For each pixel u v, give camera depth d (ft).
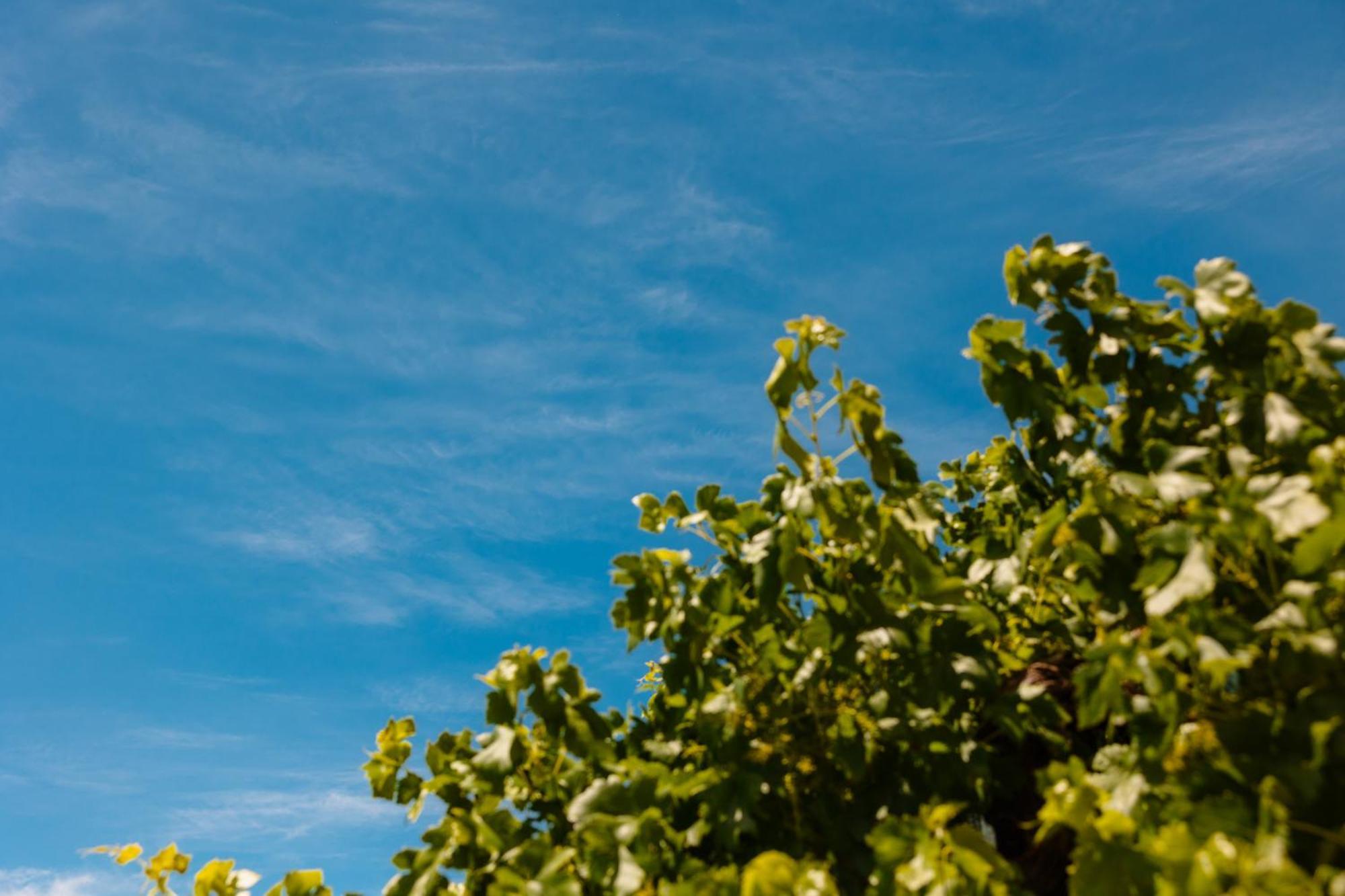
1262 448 7.59
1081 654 8.92
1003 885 6.55
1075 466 9.00
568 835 9.08
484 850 9.07
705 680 9.09
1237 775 6.35
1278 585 6.79
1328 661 6.43
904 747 8.63
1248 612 7.09
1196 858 5.65
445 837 9.27
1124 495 7.77
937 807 7.04
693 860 7.70
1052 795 6.56
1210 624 6.73
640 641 9.47
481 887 8.97
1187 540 6.83
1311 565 6.45
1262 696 6.77
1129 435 8.76
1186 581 6.60
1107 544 7.64
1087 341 8.87
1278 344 7.81
